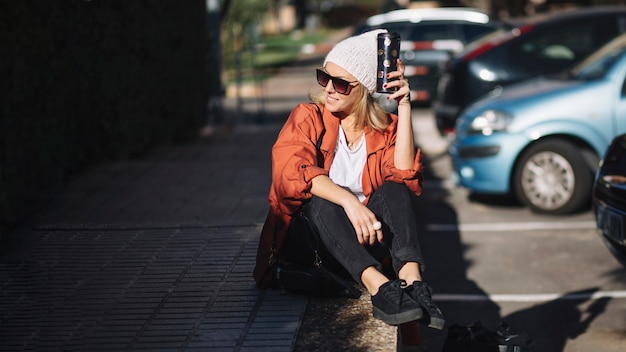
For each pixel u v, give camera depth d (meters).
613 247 6.02
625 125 8.61
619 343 5.66
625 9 11.80
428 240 8.20
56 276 5.06
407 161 4.32
